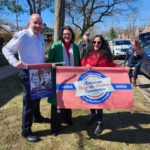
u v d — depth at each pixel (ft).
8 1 58.70
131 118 20.90
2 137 16.99
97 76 16.07
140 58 34.09
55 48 17.07
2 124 19.10
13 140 16.63
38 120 19.01
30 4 57.11
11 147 15.83
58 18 27.66
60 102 16.12
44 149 15.67
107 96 16.11
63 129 18.35
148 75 39.83
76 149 15.75
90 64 17.28
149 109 23.65
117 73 16.17
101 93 16.10
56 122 17.08
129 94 16.14
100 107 16.15
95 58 17.28
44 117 20.11
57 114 17.03
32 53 15.92
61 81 16.14
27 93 15.92
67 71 16.19
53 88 16.49
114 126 19.22
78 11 107.65
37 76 15.79
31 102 16.17
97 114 18.02
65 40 17.06
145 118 21.01
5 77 41.63
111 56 17.48
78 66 17.60
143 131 18.48
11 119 20.13
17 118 20.34
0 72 49.32
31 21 15.76
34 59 16.02
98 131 17.48
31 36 15.80
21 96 27.09
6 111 22.06
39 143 16.31
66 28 16.99
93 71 16.05
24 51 15.74
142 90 33.09
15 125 18.89
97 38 17.16
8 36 126.82
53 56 17.13
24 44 15.61
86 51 17.58
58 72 16.21
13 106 23.52
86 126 18.93
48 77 16.20
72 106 16.14
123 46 79.92
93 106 16.14
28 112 16.21
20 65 15.15
